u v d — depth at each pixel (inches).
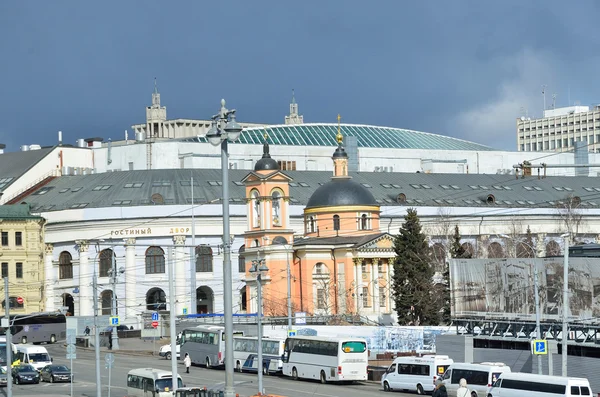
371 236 7603.4
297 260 7613.2
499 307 4714.6
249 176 7632.9
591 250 4520.2
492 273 4751.5
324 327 5935.0
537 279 4261.8
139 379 4306.1
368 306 7544.3
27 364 5073.8
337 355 4741.6
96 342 4197.8
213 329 5526.6
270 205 7564.0
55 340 7406.5
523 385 3737.7
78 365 5698.8
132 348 6781.5
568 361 4269.2
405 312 6747.1
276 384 4741.6
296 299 7559.1
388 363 5472.4
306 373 4918.8
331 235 7755.9
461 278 4904.0
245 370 5315.0
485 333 4813.0
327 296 7559.1
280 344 5191.9
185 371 5270.7
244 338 5324.8
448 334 4982.8
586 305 4274.1
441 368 4323.3
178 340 6077.8
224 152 2662.4
